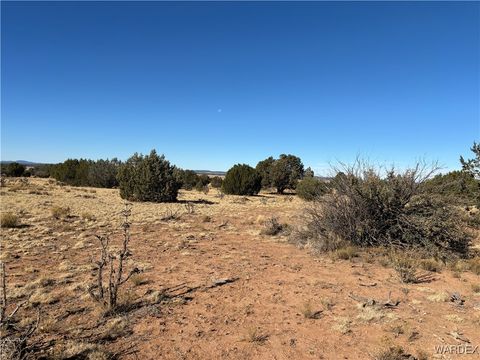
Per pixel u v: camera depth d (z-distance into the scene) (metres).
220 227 17.31
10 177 55.06
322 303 7.09
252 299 7.39
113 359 5.00
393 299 7.41
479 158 15.38
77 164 49.06
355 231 12.17
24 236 13.94
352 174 12.60
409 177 11.99
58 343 5.34
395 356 4.98
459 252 11.30
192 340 5.58
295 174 49.78
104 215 20.12
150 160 30.61
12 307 6.79
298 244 12.85
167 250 12.05
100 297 6.74
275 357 5.10
